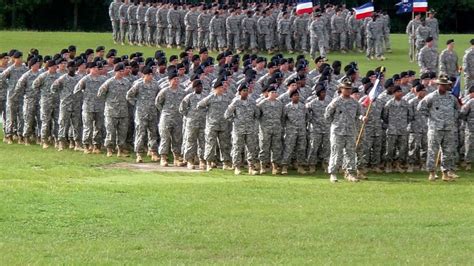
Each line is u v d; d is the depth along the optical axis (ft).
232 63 164.25
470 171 144.25
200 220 103.60
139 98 150.41
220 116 141.69
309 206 111.65
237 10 253.44
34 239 95.25
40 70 164.86
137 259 87.51
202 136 144.25
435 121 132.57
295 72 154.51
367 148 141.79
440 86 132.16
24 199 112.78
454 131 133.90
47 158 150.30
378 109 141.79
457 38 297.53
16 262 85.25
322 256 88.53
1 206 108.47
